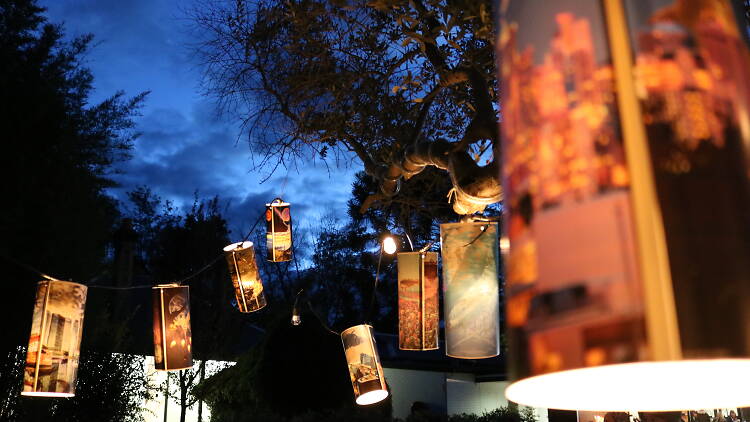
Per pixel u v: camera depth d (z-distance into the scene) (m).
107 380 9.35
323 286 20.75
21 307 8.48
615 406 0.81
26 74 9.97
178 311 4.05
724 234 0.50
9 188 8.77
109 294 13.20
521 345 0.55
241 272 4.36
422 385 16.91
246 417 11.91
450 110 4.81
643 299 0.48
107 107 11.48
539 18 0.61
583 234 0.52
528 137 0.60
